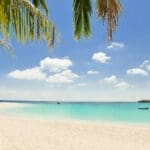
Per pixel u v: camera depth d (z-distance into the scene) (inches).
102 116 1833.2
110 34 230.4
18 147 484.4
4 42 236.2
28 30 223.9
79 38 257.0
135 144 543.8
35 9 217.5
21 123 906.1
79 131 722.2
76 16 250.5
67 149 481.4
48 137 608.7
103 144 537.6
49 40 226.1
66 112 2364.7
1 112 1995.6
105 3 227.6
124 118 1636.3
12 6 214.1
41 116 1610.5
